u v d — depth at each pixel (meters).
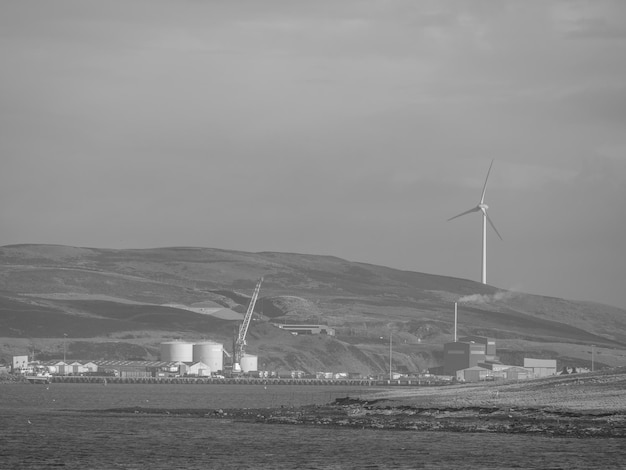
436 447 168.50
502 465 148.75
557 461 151.62
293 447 172.00
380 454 161.88
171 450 170.50
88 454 166.38
